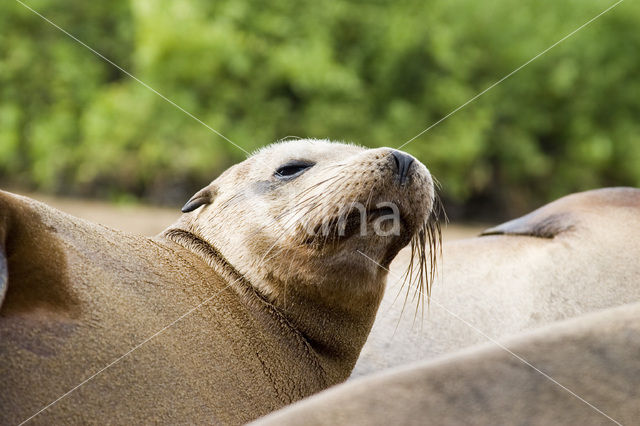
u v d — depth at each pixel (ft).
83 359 14.79
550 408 10.41
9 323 14.48
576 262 28.22
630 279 27.48
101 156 100.42
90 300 15.62
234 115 102.58
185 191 98.32
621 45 120.98
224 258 21.01
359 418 10.41
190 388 16.14
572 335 11.18
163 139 99.55
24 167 106.93
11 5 109.09
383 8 111.14
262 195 21.18
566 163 118.93
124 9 114.01
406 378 10.84
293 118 104.17
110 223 71.82
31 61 108.88
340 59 108.68
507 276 28.60
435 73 110.11
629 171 119.85
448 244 30.96
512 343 11.22
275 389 18.72
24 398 13.94
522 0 120.57
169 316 17.03
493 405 10.45
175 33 99.91
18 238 15.61
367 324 21.52
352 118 104.68
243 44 102.42
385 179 19.34
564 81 115.34
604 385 10.57
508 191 113.60
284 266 20.25
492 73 116.88
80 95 108.58
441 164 108.06
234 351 18.15
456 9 115.96
